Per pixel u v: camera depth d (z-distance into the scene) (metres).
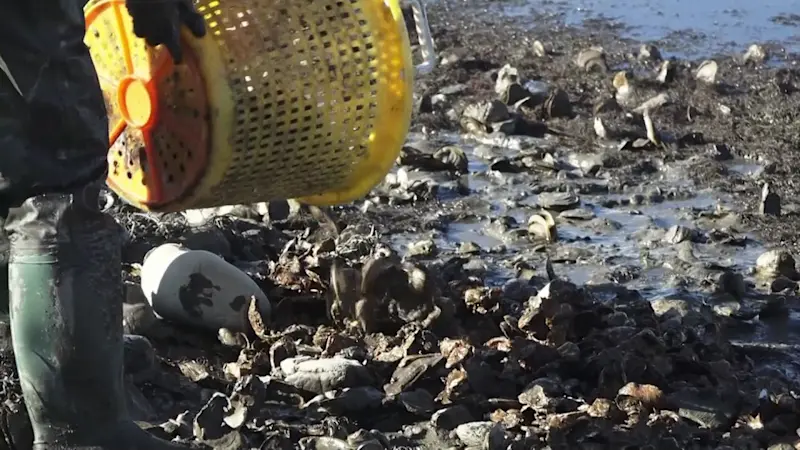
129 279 4.83
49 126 3.03
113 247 3.17
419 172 6.77
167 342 4.41
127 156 4.46
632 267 5.45
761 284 5.28
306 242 5.28
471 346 4.10
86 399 3.14
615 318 4.52
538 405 3.89
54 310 3.07
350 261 4.87
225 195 4.43
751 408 3.98
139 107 4.32
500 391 4.01
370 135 4.52
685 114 7.94
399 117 4.53
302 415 3.88
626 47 9.70
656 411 3.90
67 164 3.07
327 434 3.76
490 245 5.74
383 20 4.45
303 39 4.29
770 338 4.75
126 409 3.37
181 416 3.81
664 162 7.01
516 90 8.16
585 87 8.64
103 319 3.13
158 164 4.38
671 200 6.45
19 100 2.99
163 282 4.41
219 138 4.16
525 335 4.37
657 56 9.35
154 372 4.07
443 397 3.95
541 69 9.09
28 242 3.07
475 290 4.53
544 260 5.52
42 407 3.15
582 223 6.06
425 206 6.25
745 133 7.60
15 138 3.02
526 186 6.61
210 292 4.40
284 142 4.34
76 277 3.08
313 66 4.31
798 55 9.39
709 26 10.28
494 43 9.83
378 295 4.40
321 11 4.34
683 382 4.12
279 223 5.73
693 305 4.90
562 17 10.76
